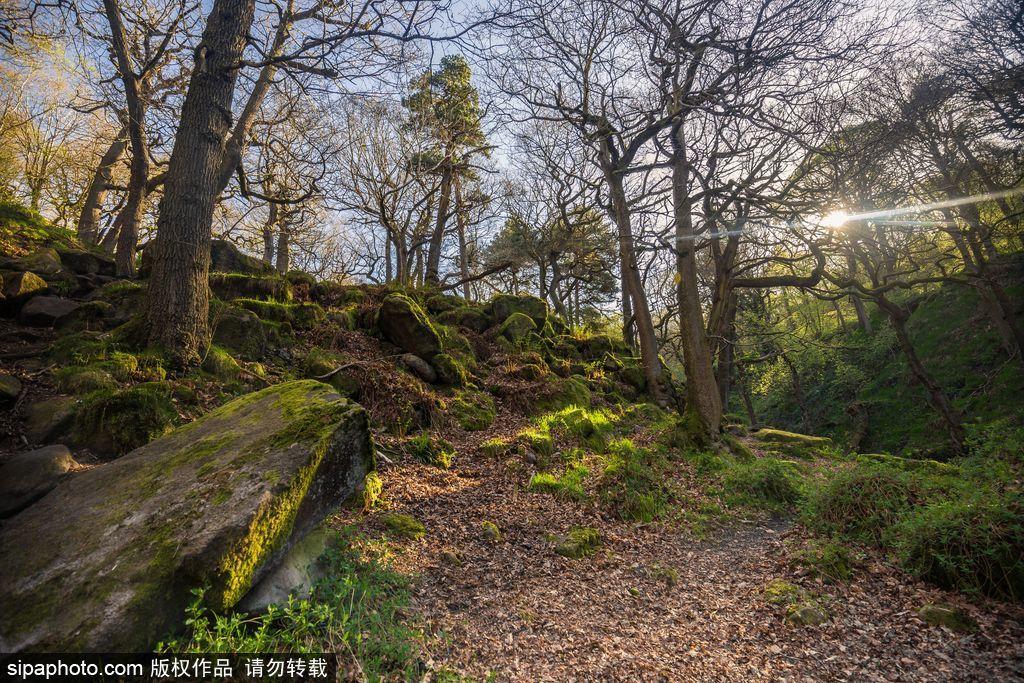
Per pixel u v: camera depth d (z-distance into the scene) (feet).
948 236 56.90
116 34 34.60
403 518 19.38
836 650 14.34
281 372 29.73
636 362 59.06
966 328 75.31
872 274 50.67
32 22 33.55
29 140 53.78
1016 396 58.85
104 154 61.72
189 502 11.72
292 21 33.55
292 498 11.83
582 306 110.73
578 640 14.97
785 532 23.91
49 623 9.39
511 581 17.92
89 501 13.21
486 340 46.98
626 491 26.73
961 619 15.06
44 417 18.57
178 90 44.24
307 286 43.98
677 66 31.17
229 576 10.30
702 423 37.70
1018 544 16.56
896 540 19.43
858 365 88.12
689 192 39.96
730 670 13.58
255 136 48.62
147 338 24.59
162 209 25.76
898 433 69.26
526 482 26.96
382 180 54.90
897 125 38.73
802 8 28.63
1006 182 50.49
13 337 24.21
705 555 22.27
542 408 39.47
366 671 10.47
